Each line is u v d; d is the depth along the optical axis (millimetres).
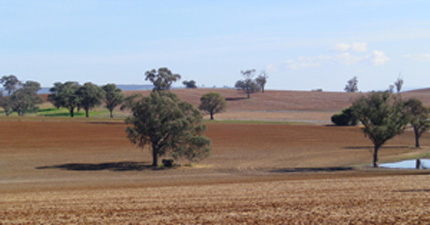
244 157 48719
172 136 42469
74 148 55781
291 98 188250
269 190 23391
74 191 25203
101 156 48906
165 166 41344
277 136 75250
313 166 41344
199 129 45125
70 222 15438
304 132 83312
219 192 22828
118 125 88438
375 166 41312
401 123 40750
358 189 23156
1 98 141625
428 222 14430
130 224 14930
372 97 41562
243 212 16797
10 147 55281
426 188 23250
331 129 90625
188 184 28812
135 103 43750
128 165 42031
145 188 25844
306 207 17656
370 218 15164
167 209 17734
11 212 17469
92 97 122062
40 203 19797
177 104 44500
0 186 28609
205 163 43781
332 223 14555
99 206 18672
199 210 17375
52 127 81125
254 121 108938
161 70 126188
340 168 39688
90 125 86750
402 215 15555
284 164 42906
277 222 14867
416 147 61188
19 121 90062
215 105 119750
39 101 157875
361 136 77312
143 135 43031
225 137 72312
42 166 40688
